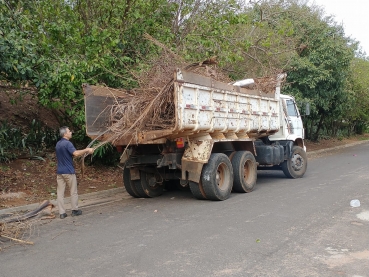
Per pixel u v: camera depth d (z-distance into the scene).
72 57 11.09
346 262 4.98
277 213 7.62
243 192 10.28
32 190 10.26
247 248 5.58
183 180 9.39
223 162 9.41
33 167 11.56
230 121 9.70
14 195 9.64
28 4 11.55
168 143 9.09
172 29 13.98
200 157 8.97
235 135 10.17
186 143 9.19
